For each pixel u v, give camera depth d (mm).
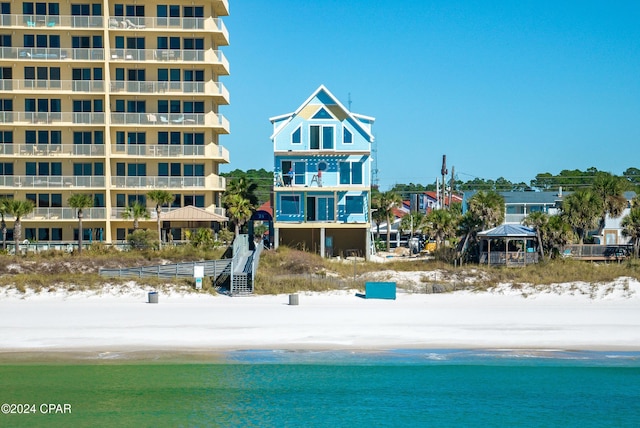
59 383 40312
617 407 37812
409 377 41719
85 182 97375
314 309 58375
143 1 97562
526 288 66312
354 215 89688
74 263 77062
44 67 97125
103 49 96312
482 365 43500
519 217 115562
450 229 98625
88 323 52812
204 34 98250
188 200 99188
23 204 85625
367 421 36219
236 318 54625
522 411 37375
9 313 56594
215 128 99312
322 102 90625
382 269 76375
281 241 90812
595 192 89250
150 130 98500
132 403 38031
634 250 83688
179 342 47719
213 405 37750
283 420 36250
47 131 97812
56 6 97125
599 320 54125
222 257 81562
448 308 59125
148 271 71500
